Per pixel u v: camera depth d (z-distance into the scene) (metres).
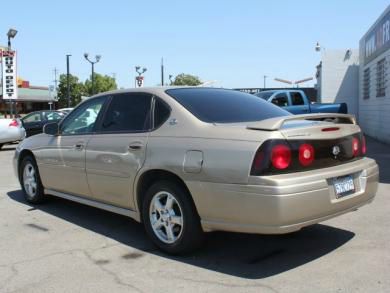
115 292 3.96
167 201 4.75
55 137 6.44
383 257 4.59
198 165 4.33
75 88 77.38
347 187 4.44
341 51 27.31
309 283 4.02
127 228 5.84
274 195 3.90
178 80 62.09
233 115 4.86
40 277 4.32
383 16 18.20
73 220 6.25
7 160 13.80
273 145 4.00
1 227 5.97
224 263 4.55
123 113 5.45
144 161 4.87
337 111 17.23
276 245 5.03
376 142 18.16
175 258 4.73
